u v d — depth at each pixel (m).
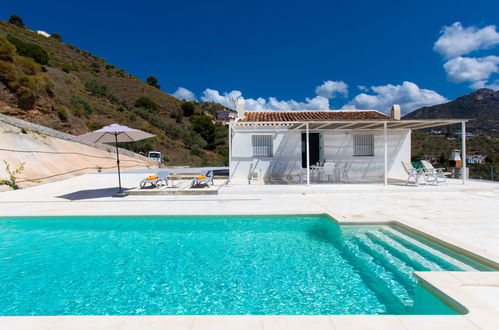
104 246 6.01
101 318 2.77
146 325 2.64
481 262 4.38
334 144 15.00
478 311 2.82
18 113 23.88
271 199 9.96
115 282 4.41
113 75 71.94
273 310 3.58
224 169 22.94
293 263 5.00
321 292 4.01
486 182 12.73
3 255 5.54
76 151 22.59
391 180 14.05
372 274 4.52
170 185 13.98
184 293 4.04
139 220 7.81
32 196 11.44
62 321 2.72
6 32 58.53
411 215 7.14
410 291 3.99
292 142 14.88
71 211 8.39
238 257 5.32
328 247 5.71
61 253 5.63
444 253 5.07
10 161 15.18
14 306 3.76
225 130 65.06
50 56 59.28
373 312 3.48
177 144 45.91
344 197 10.09
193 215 7.83
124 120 41.41
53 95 28.84
